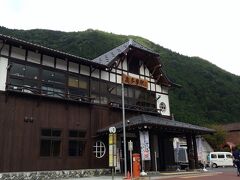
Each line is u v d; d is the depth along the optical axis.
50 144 18.36
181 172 20.08
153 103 26.02
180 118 57.44
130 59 24.89
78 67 21.27
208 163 39.31
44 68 19.20
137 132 19.72
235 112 71.88
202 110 67.50
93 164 20.30
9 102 16.95
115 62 23.27
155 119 20.27
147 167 19.28
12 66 17.64
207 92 75.25
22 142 16.98
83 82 21.31
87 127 20.61
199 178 15.96
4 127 16.42
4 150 16.14
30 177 16.84
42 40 62.47
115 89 23.22
